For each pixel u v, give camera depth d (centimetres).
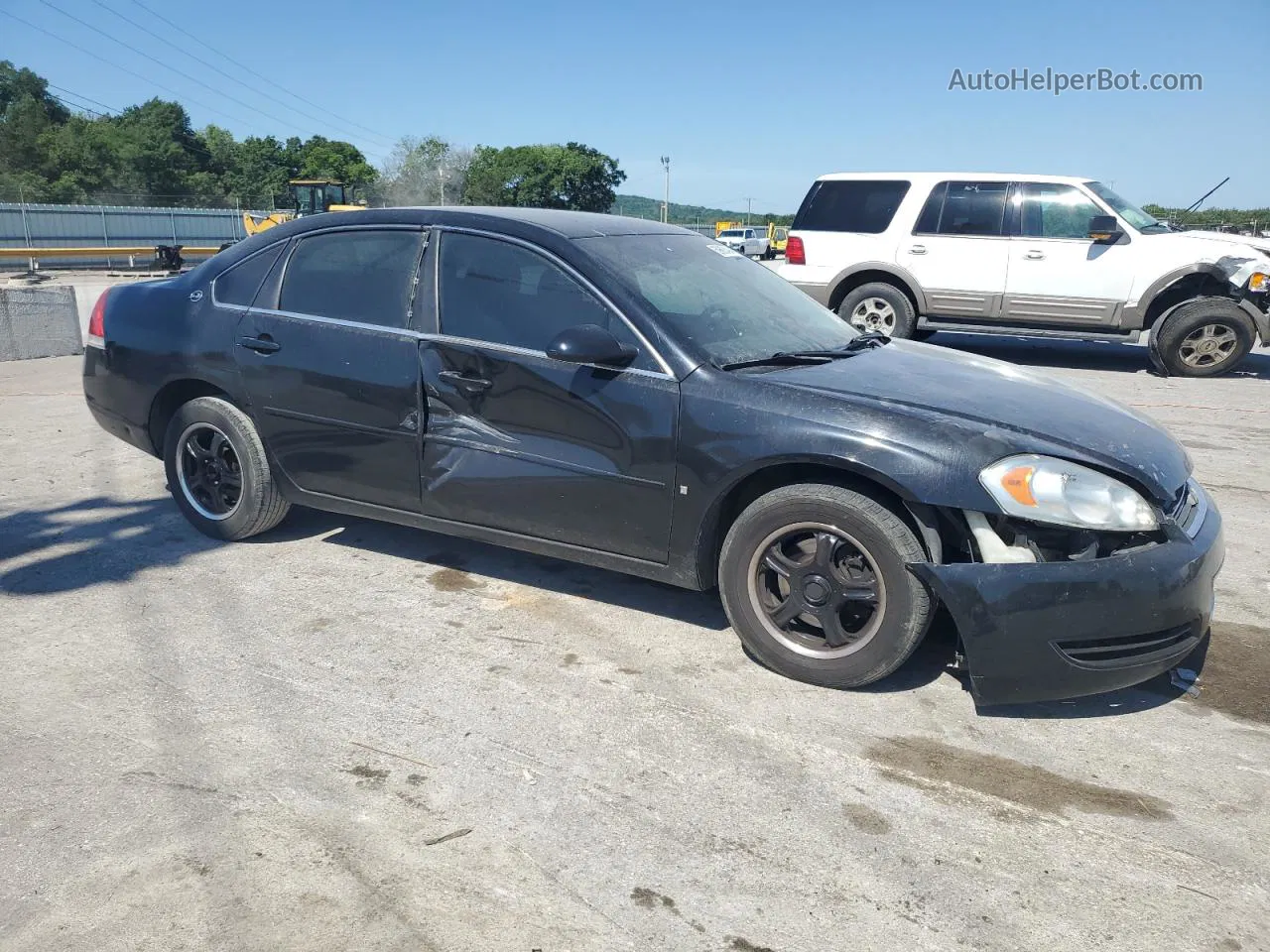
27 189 6512
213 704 323
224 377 439
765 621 340
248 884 239
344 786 279
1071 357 1105
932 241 1016
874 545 314
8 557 451
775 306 416
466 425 380
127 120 9025
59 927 224
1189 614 305
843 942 224
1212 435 712
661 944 222
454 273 390
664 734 308
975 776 288
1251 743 307
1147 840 261
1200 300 948
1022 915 233
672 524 347
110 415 484
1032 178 991
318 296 421
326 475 424
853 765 293
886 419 315
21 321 1152
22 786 277
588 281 365
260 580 426
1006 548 303
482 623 386
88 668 346
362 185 9581
